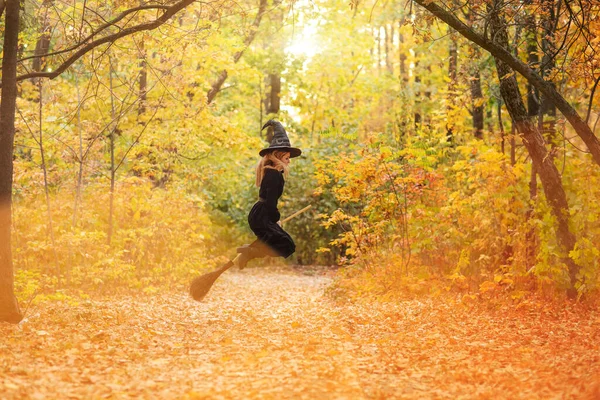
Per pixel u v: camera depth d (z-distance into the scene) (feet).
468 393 16.66
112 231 49.75
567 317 32.40
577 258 35.32
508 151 48.03
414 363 20.94
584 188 38.37
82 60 39.60
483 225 40.63
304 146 90.79
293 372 18.29
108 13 37.09
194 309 41.50
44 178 42.09
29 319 29.40
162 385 16.94
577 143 49.14
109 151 56.85
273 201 21.36
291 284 68.85
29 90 52.90
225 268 20.86
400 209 44.65
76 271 43.42
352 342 25.25
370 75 108.88
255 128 109.91
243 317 35.55
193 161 68.80
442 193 46.16
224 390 16.21
